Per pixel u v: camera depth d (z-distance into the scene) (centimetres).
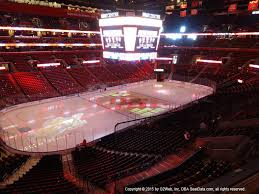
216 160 1025
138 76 4709
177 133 1794
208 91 3800
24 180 1149
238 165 833
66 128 2389
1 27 3956
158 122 2336
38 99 3306
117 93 3759
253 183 668
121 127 2388
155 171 1104
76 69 4256
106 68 4619
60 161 1548
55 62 4247
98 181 1102
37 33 4741
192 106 2738
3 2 3891
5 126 2431
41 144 2031
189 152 1280
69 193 960
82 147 1856
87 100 3372
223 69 4469
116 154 1538
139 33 1927
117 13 1902
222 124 1627
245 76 3900
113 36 2000
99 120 2609
